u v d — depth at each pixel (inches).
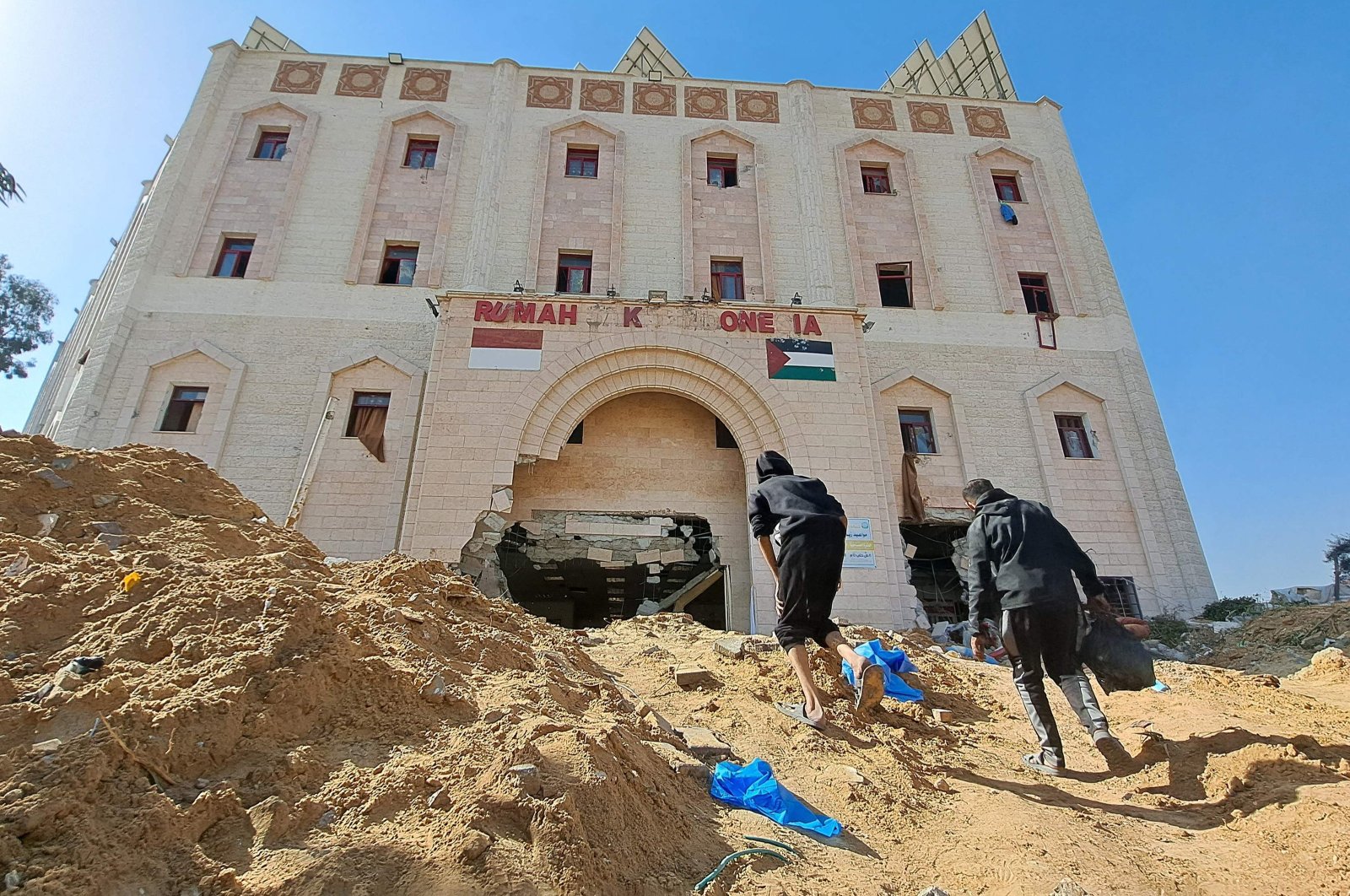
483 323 599.8
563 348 597.9
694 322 617.6
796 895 104.0
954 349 753.6
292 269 724.7
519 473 618.5
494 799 98.5
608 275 762.2
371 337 698.8
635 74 917.2
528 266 754.8
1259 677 244.4
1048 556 183.8
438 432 558.9
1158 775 166.9
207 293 700.0
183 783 93.3
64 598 125.3
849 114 895.7
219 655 116.1
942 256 811.4
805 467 574.9
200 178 762.2
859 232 819.4
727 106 887.1
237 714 106.0
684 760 150.4
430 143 834.8
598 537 610.5
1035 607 178.9
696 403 651.5
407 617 163.8
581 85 878.4
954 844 127.9
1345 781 142.9
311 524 611.8
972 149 882.8
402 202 778.8
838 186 838.5
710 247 789.2
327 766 104.1
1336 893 108.7
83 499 173.8
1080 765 182.9
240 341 682.8
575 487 622.8
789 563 191.8
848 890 108.9
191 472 211.2
